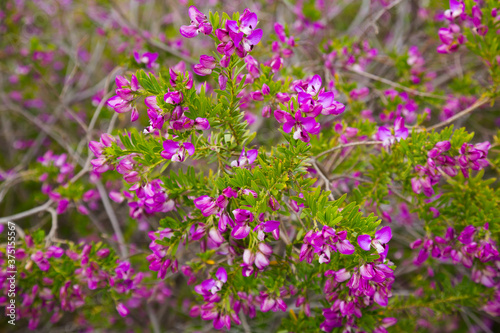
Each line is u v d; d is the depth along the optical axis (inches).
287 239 16.3
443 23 25.7
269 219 14.5
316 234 13.5
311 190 14.6
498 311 17.2
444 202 16.5
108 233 29.6
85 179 28.7
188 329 26.6
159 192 15.2
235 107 14.9
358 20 31.3
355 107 20.0
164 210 15.5
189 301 28.4
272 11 29.0
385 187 16.7
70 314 28.3
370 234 13.6
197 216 15.5
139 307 30.2
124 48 26.6
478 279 17.0
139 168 15.0
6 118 34.7
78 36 37.2
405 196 17.6
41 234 17.7
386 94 20.9
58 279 17.8
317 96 14.4
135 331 29.3
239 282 15.6
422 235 24.8
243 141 15.1
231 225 14.3
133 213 17.5
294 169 14.5
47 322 27.3
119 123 30.4
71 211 29.1
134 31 25.7
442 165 15.7
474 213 16.2
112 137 15.1
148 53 19.9
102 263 17.4
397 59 21.1
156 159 14.6
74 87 35.8
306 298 16.1
